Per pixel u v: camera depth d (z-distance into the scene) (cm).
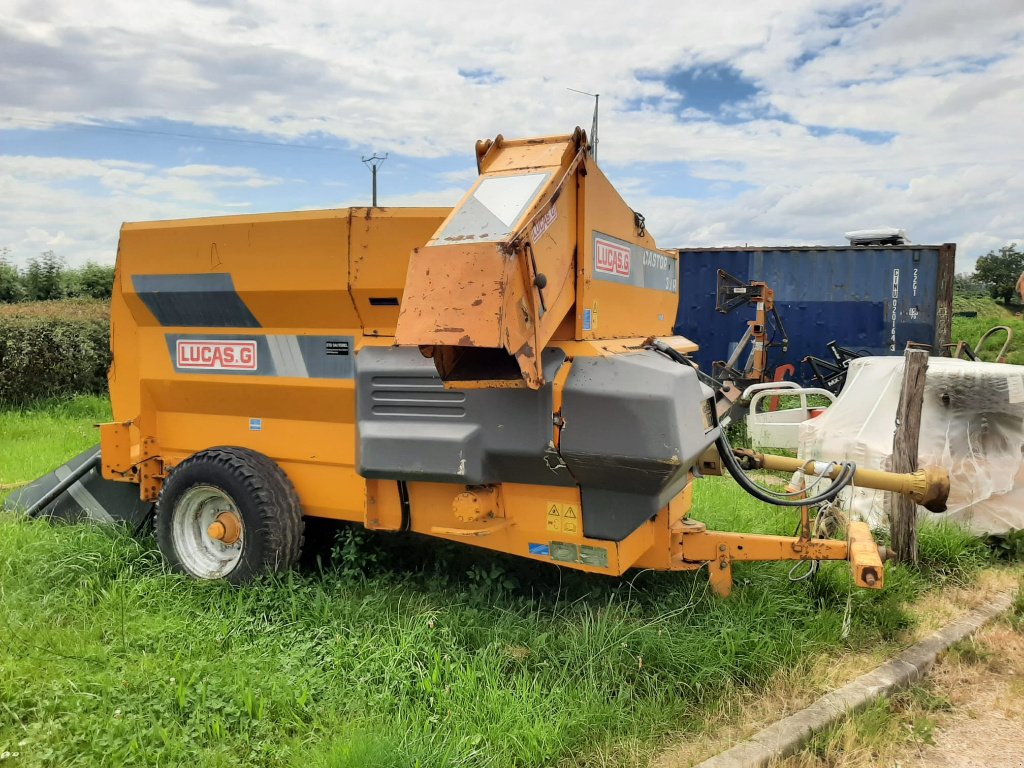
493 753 314
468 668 363
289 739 323
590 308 411
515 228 352
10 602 434
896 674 404
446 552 496
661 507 395
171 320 508
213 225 475
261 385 480
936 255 1251
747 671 389
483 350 408
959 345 956
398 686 358
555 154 392
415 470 408
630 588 454
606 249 431
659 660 381
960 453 602
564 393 380
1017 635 467
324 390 461
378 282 432
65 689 348
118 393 542
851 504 545
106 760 305
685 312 1338
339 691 354
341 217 438
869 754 345
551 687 362
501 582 453
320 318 458
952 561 541
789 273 1302
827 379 1175
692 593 436
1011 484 582
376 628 404
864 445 616
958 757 349
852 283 1282
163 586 462
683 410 372
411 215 422
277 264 457
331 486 474
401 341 350
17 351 1249
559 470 390
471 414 399
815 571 478
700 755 330
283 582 459
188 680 354
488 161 416
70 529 550
